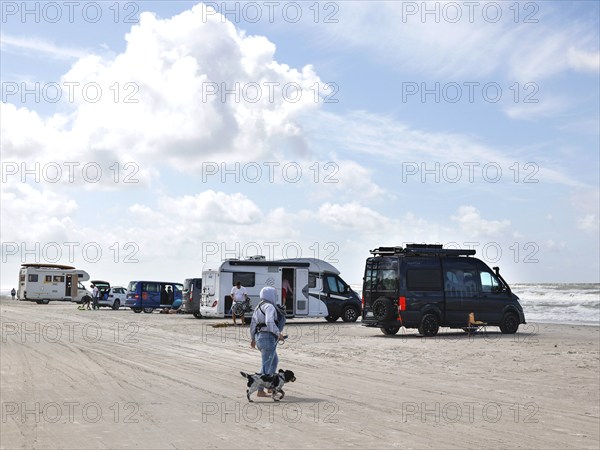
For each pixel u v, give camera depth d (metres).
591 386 12.71
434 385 12.75
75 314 41.91
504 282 24.56
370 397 11.32
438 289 23.48
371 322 23.78
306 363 16.20
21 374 13.94
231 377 13.68
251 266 30.88
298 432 8.50
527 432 8.62
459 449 7.66
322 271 31.88
